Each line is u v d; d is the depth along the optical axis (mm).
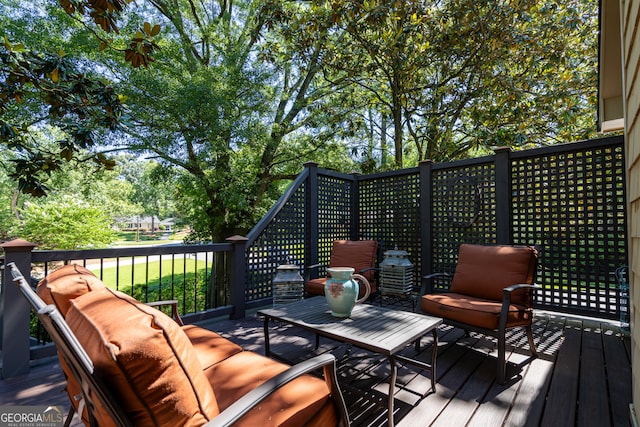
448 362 2486
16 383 2148
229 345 1743
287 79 9297
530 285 2412
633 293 1616
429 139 6719
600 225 3238
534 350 2537
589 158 3297
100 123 2768
